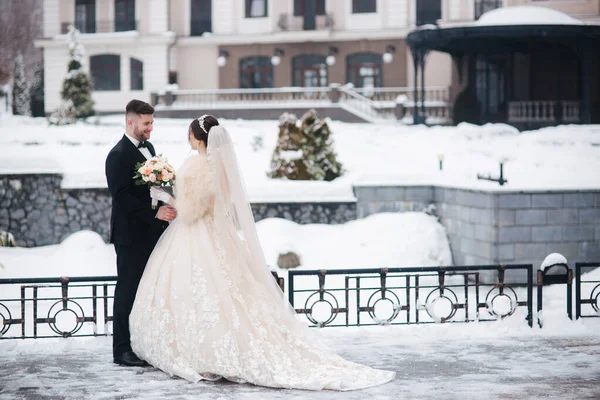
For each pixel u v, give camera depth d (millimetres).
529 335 7797
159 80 36531
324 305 10859
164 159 6297
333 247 13852
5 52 58781
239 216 6332
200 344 5957
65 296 7352
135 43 36531
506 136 21344
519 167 17406
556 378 6094
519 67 31844
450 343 7441
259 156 17781
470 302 10945
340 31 34969
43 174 15328
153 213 6434
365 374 6023
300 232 14203
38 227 15375
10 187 15375
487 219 12500
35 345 7258
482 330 7934
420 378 6094
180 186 6277
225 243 6273
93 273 12727
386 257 13602
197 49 36781
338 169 15805
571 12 32094
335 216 14797
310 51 35750
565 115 28078
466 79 32656
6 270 12695
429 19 34438
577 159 18141
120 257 6512
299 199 14820
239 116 32281
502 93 32031
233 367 5883
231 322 5992
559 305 10391
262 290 6293
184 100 33906
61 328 9555
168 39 36031
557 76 31578
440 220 14547
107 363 6559
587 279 12000
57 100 37594
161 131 20125
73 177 15398
